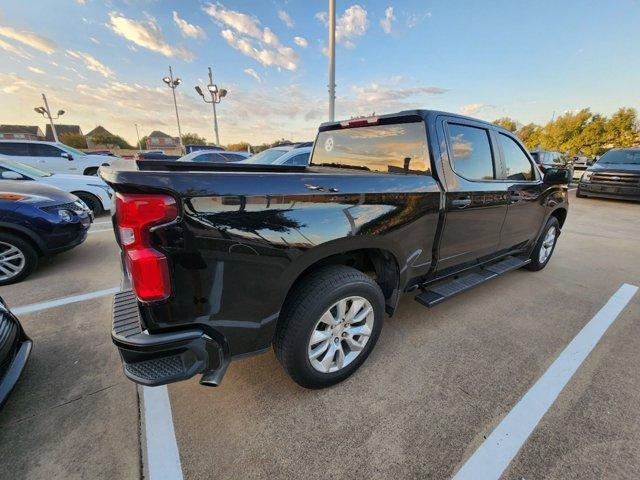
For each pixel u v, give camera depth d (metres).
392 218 2.06
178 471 1.57
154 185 1.30
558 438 1.75
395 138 2.55
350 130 2.97
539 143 35.03
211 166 2.75
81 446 1.68
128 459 1.62
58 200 3.96
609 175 9.98
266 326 1.70
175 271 1.40
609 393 2.07
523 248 3.78
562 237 6.18
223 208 1.44
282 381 2.17
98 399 1.99
